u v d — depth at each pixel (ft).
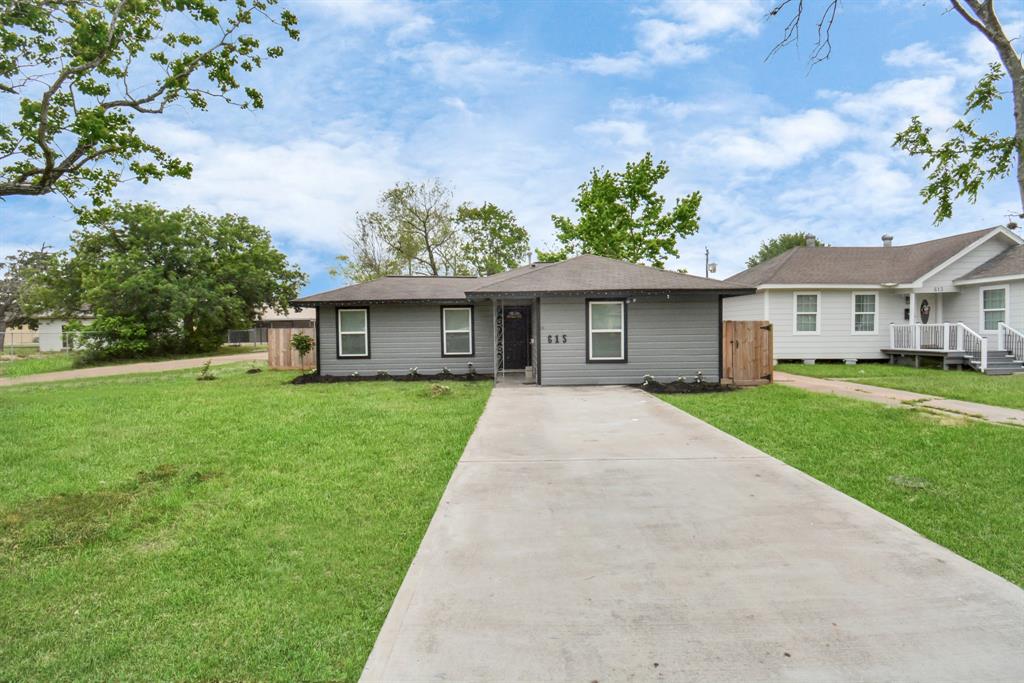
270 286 120.88
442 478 18.94
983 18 20.90
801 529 13.53
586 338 44.86
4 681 8.45
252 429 26.81
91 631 9.87
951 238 67.05
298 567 12.37
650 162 95.71
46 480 19.12
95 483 18.75
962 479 18.10
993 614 9.49
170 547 13.61
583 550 12.46
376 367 53.16
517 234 132.87
